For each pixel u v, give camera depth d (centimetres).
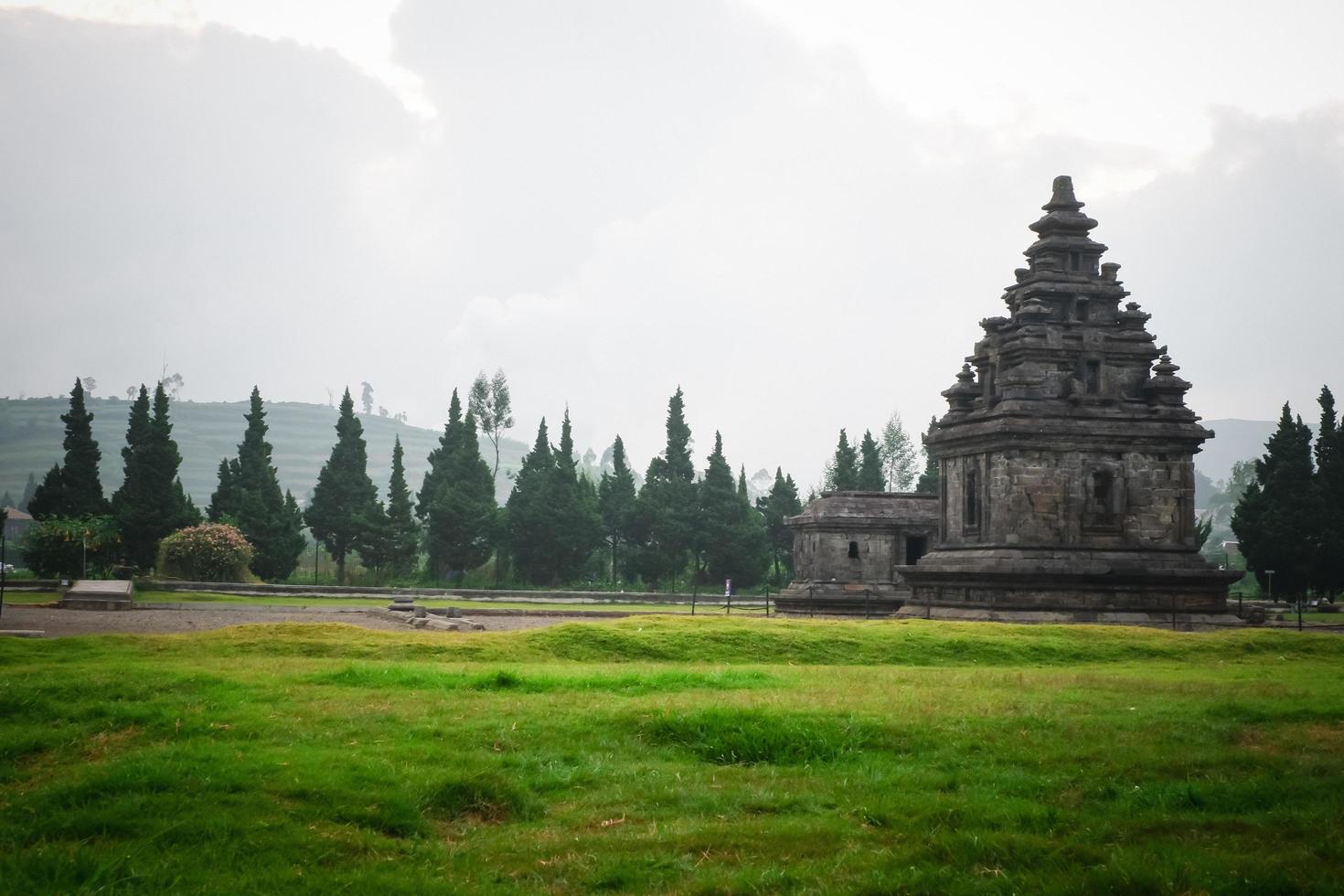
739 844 1510
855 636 4259
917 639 4253
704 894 1332
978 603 6088
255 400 11450
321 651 3641
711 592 12075
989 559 6056
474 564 11550
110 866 1313
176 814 1513
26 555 9338
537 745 2019
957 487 6556
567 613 7356
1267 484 10419
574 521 11569
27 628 4684
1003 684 3044
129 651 3428
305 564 13538
